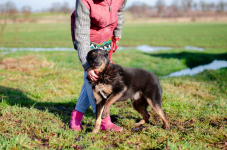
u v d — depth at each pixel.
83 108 4.02
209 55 18.64
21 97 5.92
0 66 10.20
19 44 26.52
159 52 20.64
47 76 8.84
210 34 41.72
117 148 3.30
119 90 3.76
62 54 17.33
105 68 3.66
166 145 3.33
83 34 3.47
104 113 3.77
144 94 4.09
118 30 4.08
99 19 3.50
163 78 9.91
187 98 5.94
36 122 4.05
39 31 49.25
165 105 5.45
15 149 3.05
